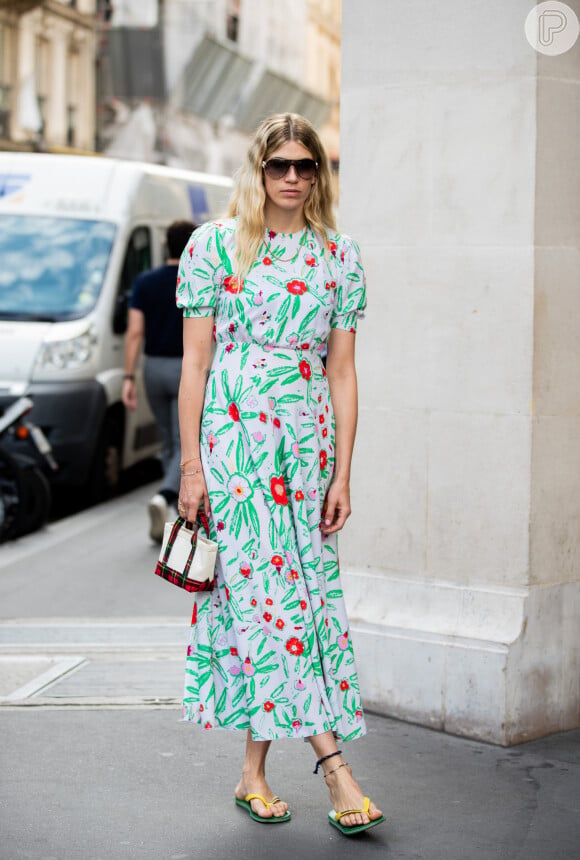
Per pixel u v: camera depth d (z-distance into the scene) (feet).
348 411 16.33
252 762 16.71
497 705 19.04
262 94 136.67
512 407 19.08
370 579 20.77
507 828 16.21
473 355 19.42
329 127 154.51
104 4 122.31
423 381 19.95
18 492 36.35
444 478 19.83
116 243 44.65
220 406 15.81
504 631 19.15
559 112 18.89
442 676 19.58
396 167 20.03
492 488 19.34
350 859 15.31
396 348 20.20
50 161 46.26
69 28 115.34
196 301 15.78
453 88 19.38
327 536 16.28
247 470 15.71
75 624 26.81
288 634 15.71
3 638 25.59
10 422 36.86
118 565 33.12
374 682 20.44
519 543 19.12
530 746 19.12
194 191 52.60
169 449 35.47
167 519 36.14
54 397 41.11
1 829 16.11
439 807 16.87
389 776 17.89
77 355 41.93
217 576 16.11
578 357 19.49
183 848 15.61
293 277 15.67
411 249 19.95
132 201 46.11
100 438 43.52
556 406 19.27
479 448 19.44
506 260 19.03
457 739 19.38
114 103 123.34
